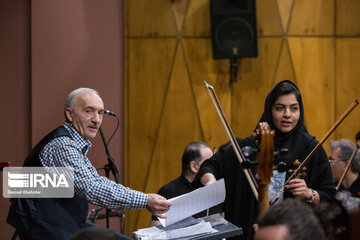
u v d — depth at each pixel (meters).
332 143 3.67
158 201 2.49
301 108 2.65
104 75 5.70
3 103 5.59
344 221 2.01
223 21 5.66
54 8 5.57
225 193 2.53
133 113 5.82
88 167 2.79
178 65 5.87
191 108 5.89
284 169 1.96
